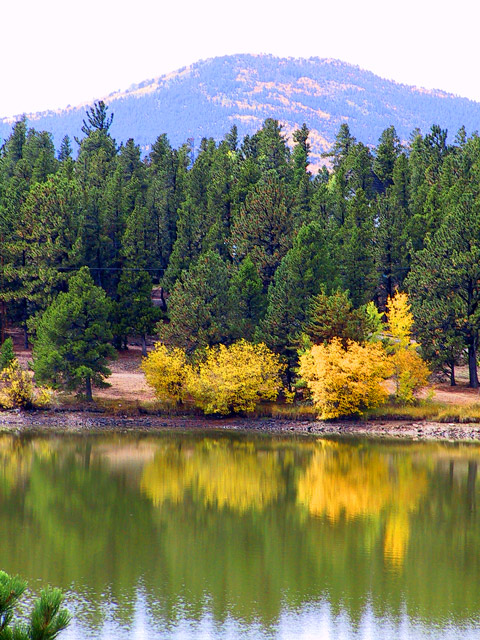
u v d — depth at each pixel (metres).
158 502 78.88
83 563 60.12
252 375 126.56
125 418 126.50
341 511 76.31
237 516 74.00
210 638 46.81
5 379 131.25
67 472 91.31
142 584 55.72
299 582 56.59
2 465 94.75
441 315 133.88
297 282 136.88
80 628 47.88
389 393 130.25
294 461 98.88
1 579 24.94
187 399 133.62
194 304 134.50
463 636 47.62
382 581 56.94
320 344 129.00
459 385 139.75
